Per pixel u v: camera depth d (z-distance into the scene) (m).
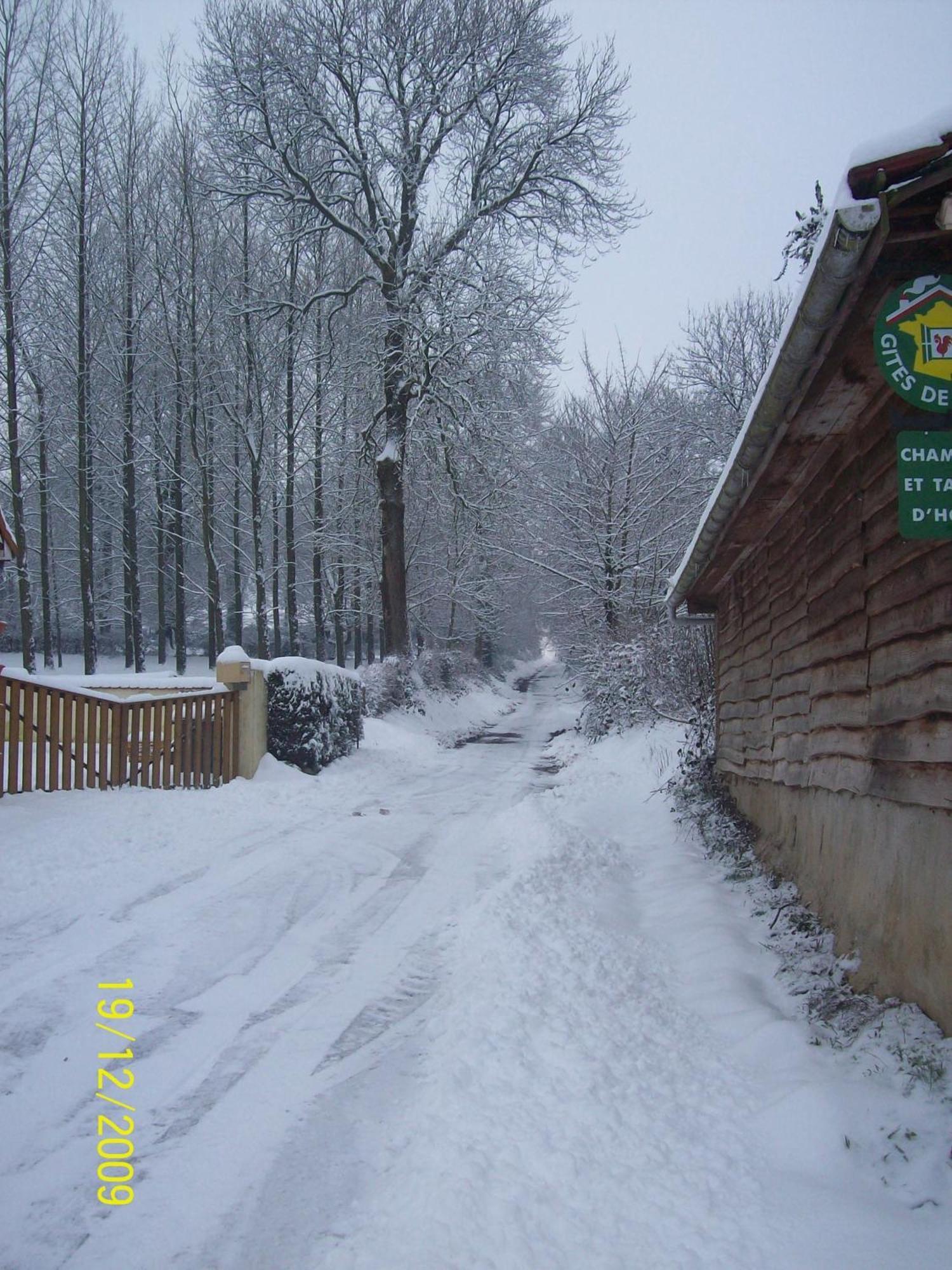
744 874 7.44
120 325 25.66
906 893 4.27
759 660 8.13
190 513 29.39
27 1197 3.16
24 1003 4.76
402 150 22.17
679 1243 2.90
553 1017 4.58
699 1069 4.18
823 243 3.19
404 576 23.66
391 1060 4.30
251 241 25.72
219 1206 3.13
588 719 19.98
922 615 4.13
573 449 23.84
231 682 12.21
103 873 7.20
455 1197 3.05
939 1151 3.22
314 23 21.34
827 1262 2.78
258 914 6.52
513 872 7.75
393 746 18.47
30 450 25.88
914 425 3.59
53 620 32.03
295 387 26.55
